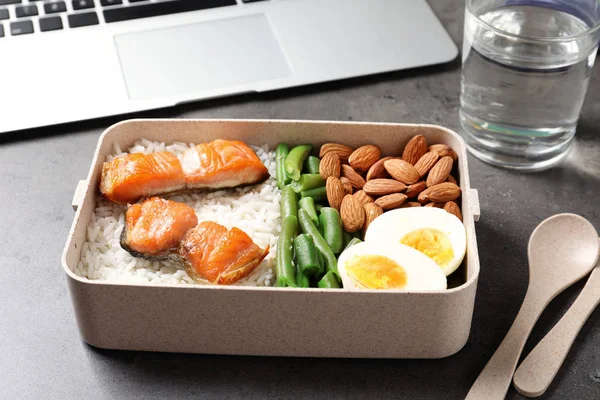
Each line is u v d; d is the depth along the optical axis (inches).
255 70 29.8
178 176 25.5
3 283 25.2
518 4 27.6
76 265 23.8
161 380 23.4
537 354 23.6
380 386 23.4
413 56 30.5
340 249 24.8
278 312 22.7
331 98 29.9
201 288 22.3
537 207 27.2
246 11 31.4
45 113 28.5
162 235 24.2
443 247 24.2
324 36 30.9
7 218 26.7
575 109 27.3
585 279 25.4
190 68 29.8
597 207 27.3
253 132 26.5
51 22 30.7
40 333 24.3
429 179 25.7
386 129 26.2
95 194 25.3
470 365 23.7
